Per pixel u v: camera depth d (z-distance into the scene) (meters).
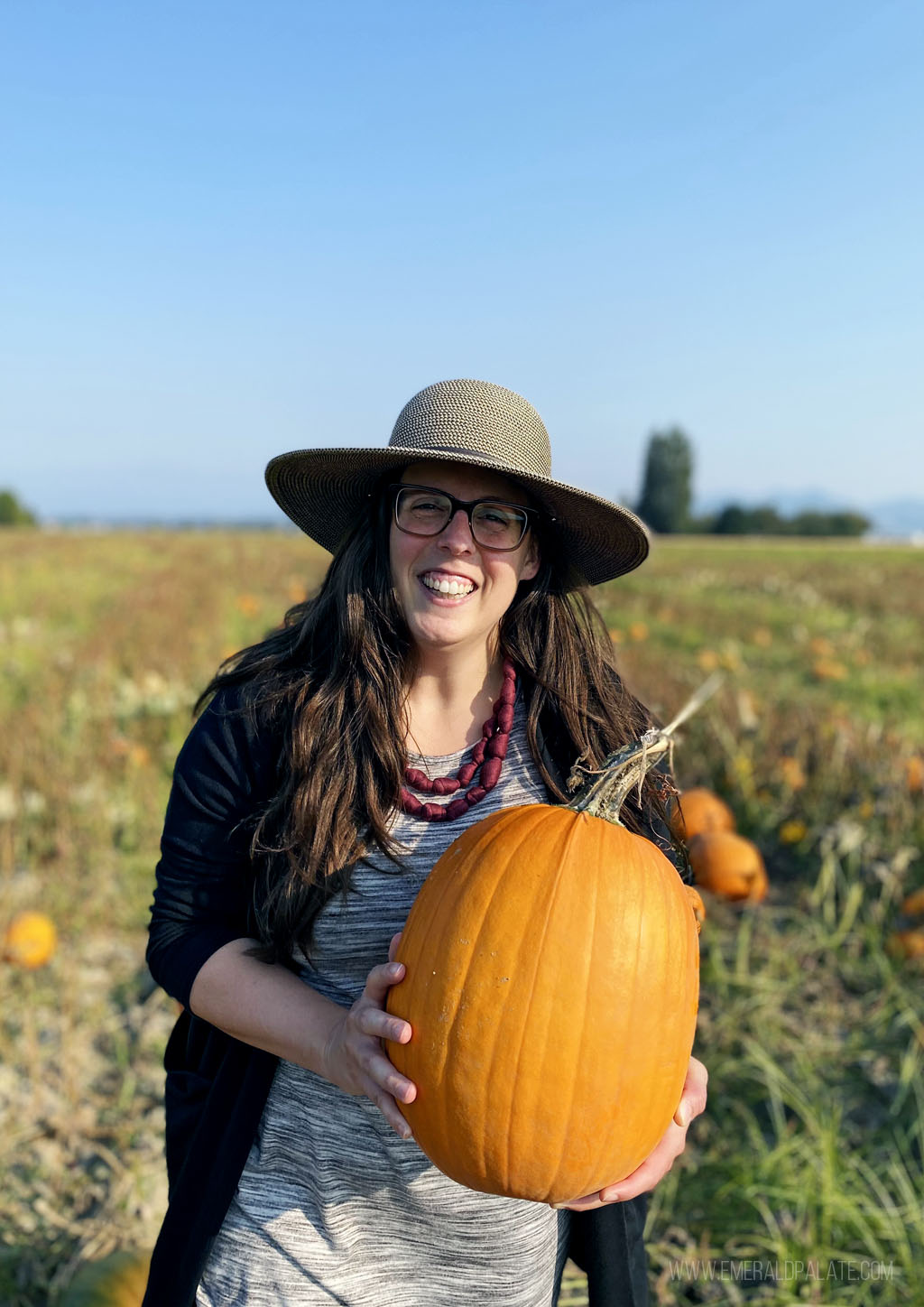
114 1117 3.44
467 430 1.74
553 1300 1.95
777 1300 2.72
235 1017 1.72
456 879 1.58
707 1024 4.02
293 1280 1.82
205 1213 1.81
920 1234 2.86
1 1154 3.23
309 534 2.21
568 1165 1.50
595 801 1.66
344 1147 1.80
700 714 6.89
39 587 18.36
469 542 1.74
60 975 4.19
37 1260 2.84
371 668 1.78
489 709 1.92
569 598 2.03
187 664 9.56
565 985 1.47
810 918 4.88
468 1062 1.47
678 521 89.19
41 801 5.45
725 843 4.42
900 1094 3.49
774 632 15.68
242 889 1.87
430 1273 1.86
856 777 6.23
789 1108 3.54
